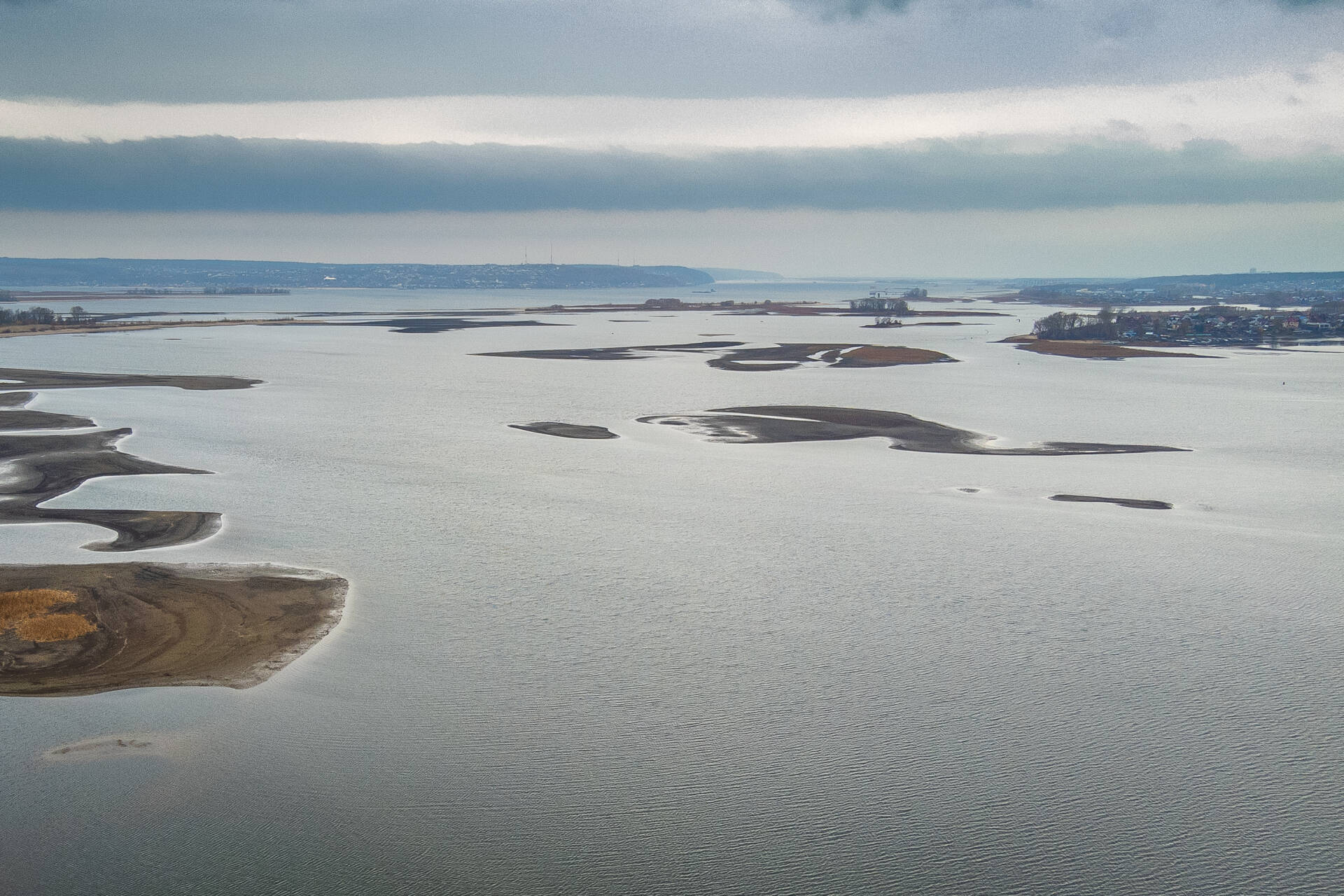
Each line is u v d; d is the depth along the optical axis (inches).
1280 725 1446.9
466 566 2096.5
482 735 1401.3
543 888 1111.0
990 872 1141.7
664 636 1743.4
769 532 2390.5
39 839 1175.6
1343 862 1155.3
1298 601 1934.1
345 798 1257.4
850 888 1114.7
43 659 1592.0
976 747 1384.1
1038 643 1728.6
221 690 1510.8
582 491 2807.6
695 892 1107.3
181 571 2018.9
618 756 1354.6
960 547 2274.9
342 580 1996.8
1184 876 1133.7
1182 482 2987.2
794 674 1599.4
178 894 1093.1
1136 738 1408.7
